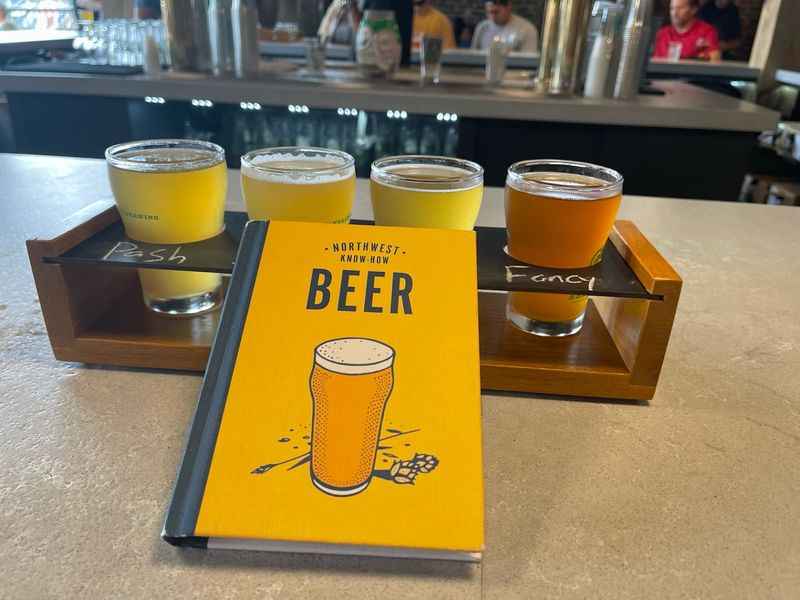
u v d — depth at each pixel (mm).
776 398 540
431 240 479
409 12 2512
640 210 1052
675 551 376
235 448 392
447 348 438
